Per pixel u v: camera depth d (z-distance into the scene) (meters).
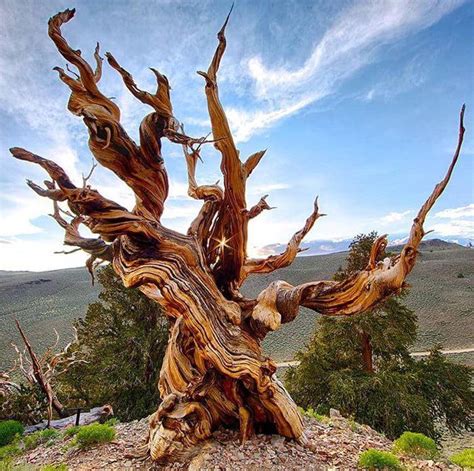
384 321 17.31
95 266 8.39
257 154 7.66
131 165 6.86
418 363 17.42
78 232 8.09
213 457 6.61
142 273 6.93
